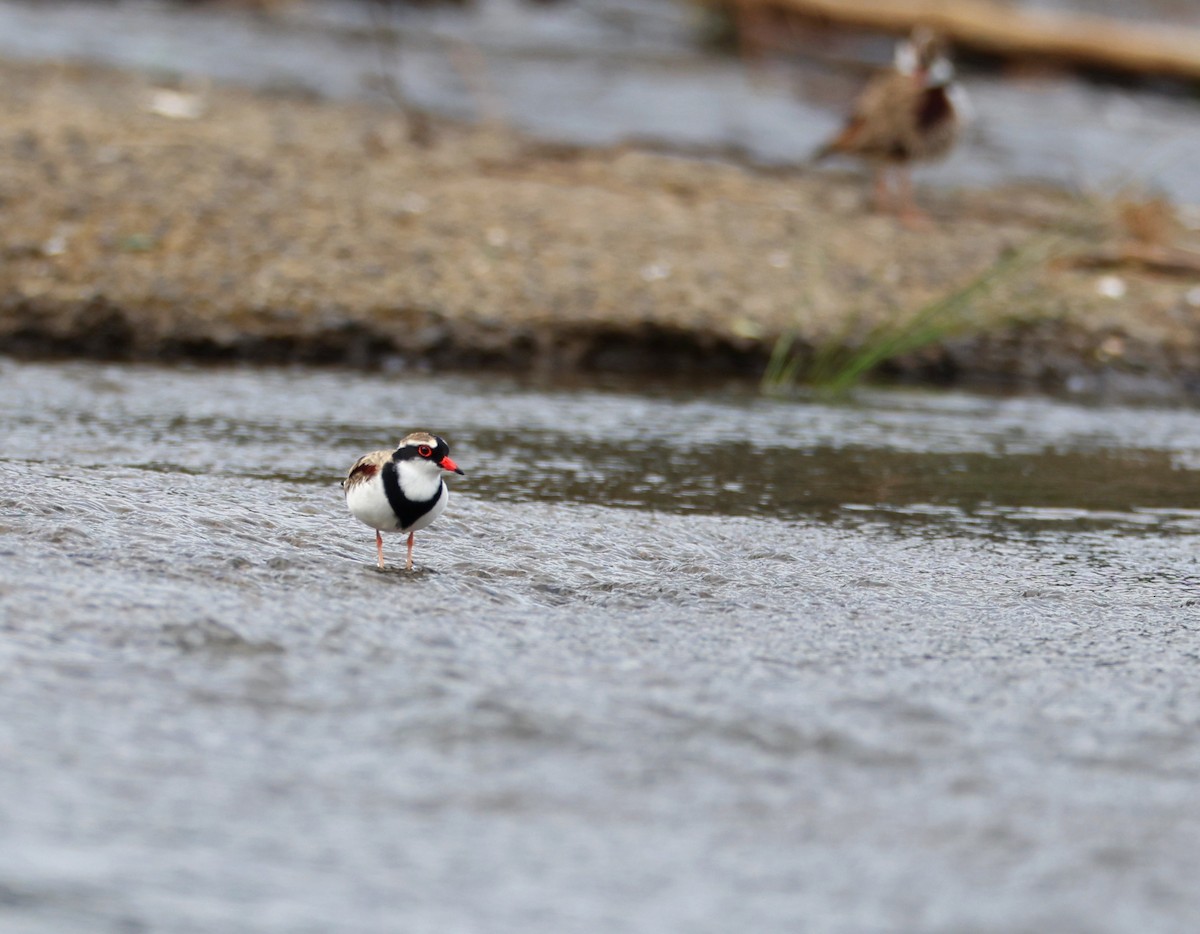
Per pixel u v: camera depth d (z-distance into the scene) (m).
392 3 37.16
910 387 17.58
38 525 8.76
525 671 7.55
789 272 19.08
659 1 41.09
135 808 5.96
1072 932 5.41
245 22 34.09
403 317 17.08
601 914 5.45
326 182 19.75
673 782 6.43
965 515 11.93
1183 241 22.25
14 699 6.66
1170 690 7.82
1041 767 6.73
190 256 17.44
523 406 15.26
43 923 5.19
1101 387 18.00
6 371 15.24
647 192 21.72
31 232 17.36
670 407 15.66
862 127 21.80
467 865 5.74
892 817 6.21
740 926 5.40
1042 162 27.86
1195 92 35.81
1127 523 11.93
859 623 8.80
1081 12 42.59
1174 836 6.12
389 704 7.02
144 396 14.59
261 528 9.55
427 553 9.55
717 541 10.55
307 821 5.98
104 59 28.05
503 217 19.50
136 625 7.55
